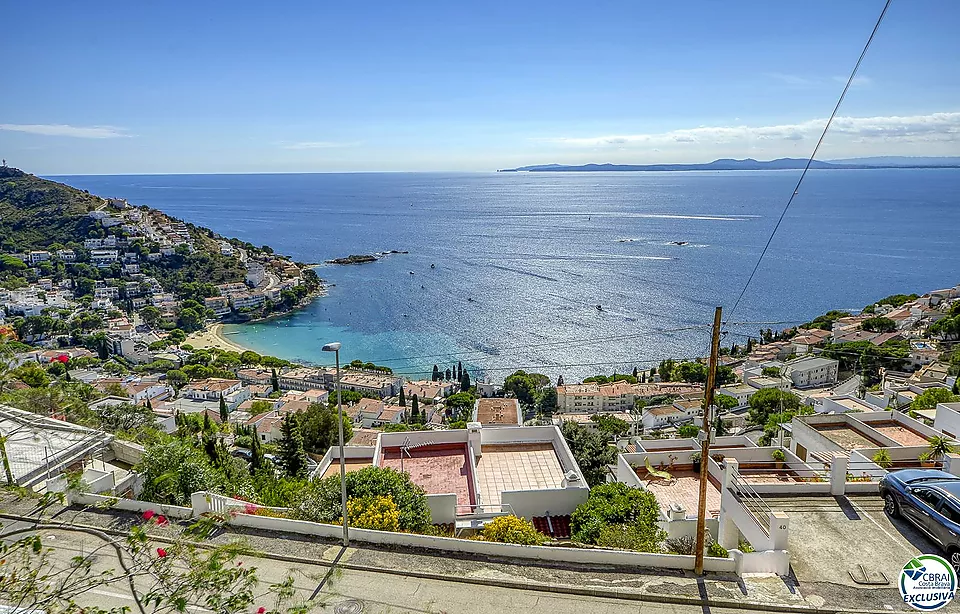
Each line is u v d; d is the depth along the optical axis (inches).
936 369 2874.0
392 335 4874.5
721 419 2476.6
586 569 529.3
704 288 5925.2
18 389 987.9
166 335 5098.4
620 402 3341.5
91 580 364.8
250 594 351.6
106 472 755.4
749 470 829.2
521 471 881.5
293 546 577.0
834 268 6860.2
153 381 3668.8
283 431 1403.8
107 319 5315.0
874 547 528.7
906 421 887.1
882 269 6756.9
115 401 2167.8
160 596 340.2
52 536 587.8
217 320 5659.5
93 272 6304.1
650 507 706.2
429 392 3575.3
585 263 7445.9
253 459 1476.4
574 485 789.9
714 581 501.4
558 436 948.6
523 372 3846.0
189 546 386.3
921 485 550.6
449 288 6318.9
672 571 519.2
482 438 971.3
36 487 690.8
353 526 617.3
